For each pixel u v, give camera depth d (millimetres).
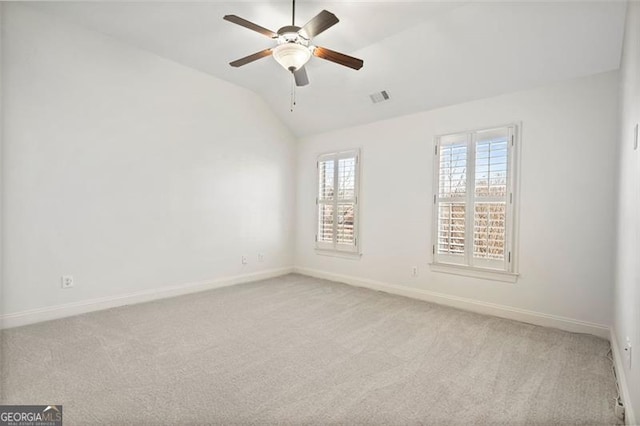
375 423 1580
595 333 2742
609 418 1649
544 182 3008
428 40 3027
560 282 2926
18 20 2729
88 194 3166
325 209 4969
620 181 2295
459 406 1732
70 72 3031
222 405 1711
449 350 2445
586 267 2795
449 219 3615
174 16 2908
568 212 2885
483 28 2740
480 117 3418
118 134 3367
